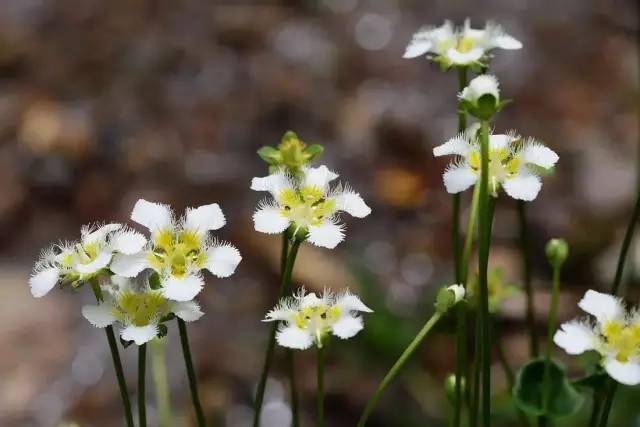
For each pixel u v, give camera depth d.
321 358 0.40
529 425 0.45
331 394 0.61
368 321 0.64
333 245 0.40
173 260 0.39
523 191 0.40
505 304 0.65
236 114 0.88
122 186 0.79
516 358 0.62
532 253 0.72
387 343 0.63
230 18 1.00
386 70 0.96
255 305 0.70
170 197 0.78
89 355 0.65
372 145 0.86
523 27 1.04
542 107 0.93
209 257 0.40
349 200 0.40
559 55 1.00
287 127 0.87
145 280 0.41
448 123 0.88
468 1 1.07
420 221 0.78
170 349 0.65
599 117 0.91
